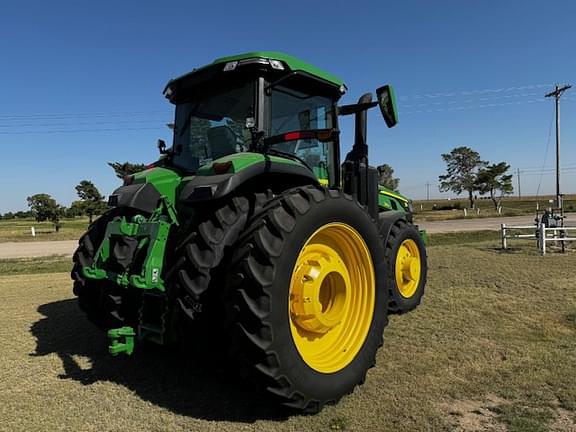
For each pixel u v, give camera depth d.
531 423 2.80
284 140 3.33
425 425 2.80
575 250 11.05
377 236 3.59
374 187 5.01
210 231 2.96
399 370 3.68
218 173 3.06
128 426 2.82
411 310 5.53
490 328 4.74
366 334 3.42
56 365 3.89
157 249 3.10
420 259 5.91
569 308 5.41
